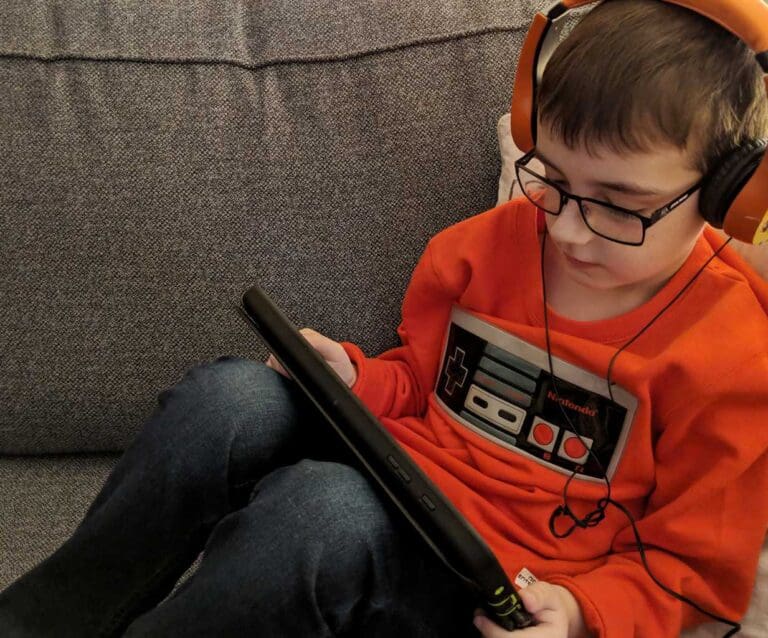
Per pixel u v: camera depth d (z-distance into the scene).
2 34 0.97
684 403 0.73
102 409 1.00
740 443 0.71
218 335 0.99
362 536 0.63
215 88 0.97
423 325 0.90
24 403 1.00
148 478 0.70
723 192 0.60
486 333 0.83
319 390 0.66
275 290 0.98
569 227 0.65
